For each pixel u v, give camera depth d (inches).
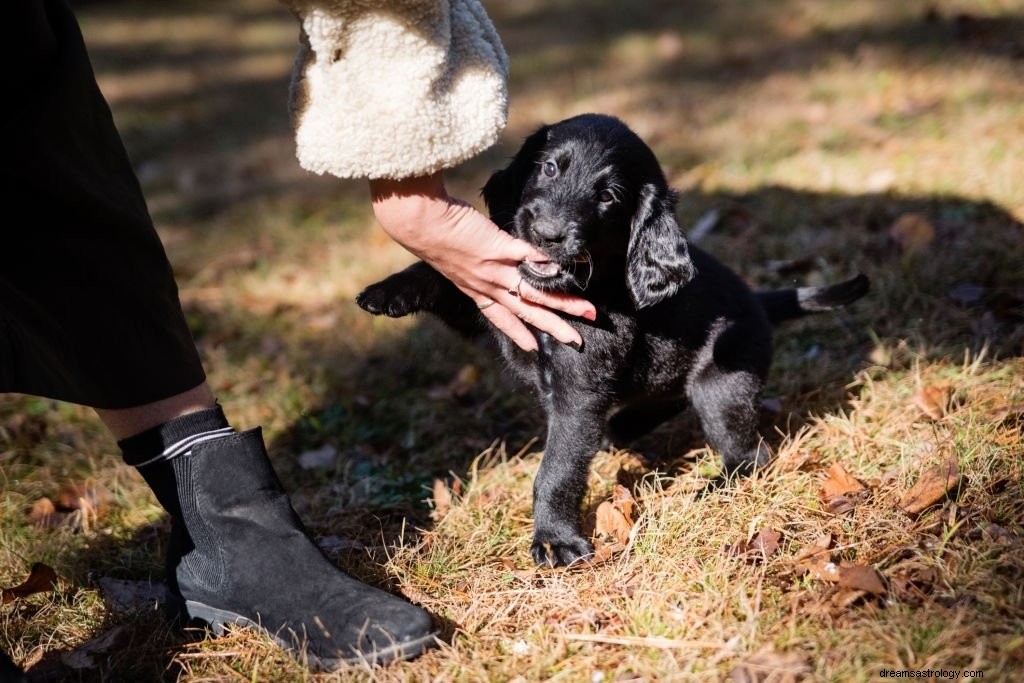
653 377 54.1
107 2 189.5
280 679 43.9
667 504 49.8
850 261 67.0
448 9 42.9
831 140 84.9
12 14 43.3
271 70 141.7
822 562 45.8
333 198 93.1
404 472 57.0
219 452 45.8
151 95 132.6
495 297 46.8
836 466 50.7
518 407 60.9
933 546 46.1
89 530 53.5
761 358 55.2
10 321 43.1
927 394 54.3
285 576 45.1
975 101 87.0
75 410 62.2
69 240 44.4
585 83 113.7
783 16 128.4
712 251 70.6
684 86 107.7
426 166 43.1
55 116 44.1
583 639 44.5
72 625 47.1
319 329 69.4
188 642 46.3
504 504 52.3
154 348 45.4
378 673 43.6
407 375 64.5
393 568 48.5
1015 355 57.0
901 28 112.0
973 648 41.7
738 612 44.5
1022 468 48.8
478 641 45.1
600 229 51.4
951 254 65.1
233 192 97.3
